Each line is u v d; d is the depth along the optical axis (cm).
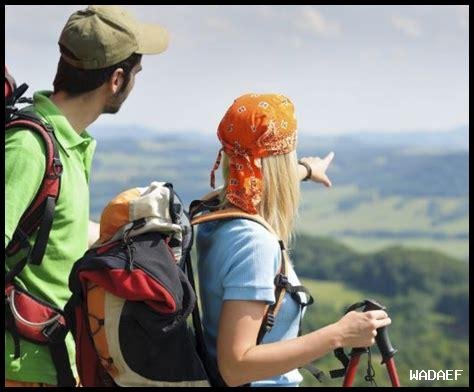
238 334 509
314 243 16625
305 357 509
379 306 536
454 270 14775
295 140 539
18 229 557
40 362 566
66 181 568
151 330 502
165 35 600
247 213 528
